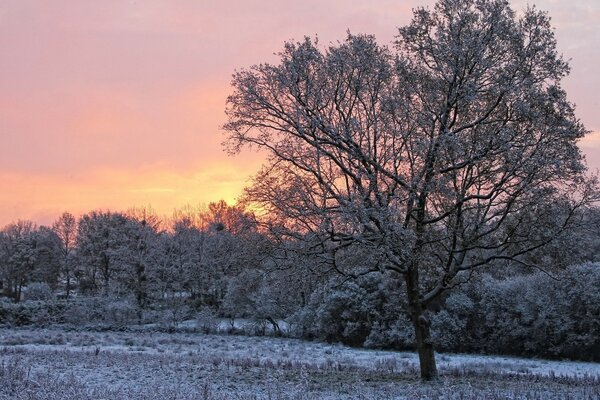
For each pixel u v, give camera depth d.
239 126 15.73
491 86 14.88
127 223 63.91
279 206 14.73
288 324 42.81
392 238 13.27
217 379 14.64
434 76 15.76
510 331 28.97
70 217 79.94
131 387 12.71
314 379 15.22
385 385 13.96
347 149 14.23
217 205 76.88
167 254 61.56
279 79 14.45
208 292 60.22
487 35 14.59
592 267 26.34
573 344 26.31
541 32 14.83
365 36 15.31
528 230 15.31
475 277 18.36
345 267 16.05
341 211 13.24
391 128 15.09
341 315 35.12
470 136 15.13
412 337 31.47
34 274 77.94
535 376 17.33
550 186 14.45
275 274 15.86
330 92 15.15
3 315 48.47
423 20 15.34
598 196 14.44
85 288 72.25
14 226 86.69
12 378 12.71
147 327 47.75
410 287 15.77
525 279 29.31
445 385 13.13
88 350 25.73
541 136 14.28
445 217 15.76
